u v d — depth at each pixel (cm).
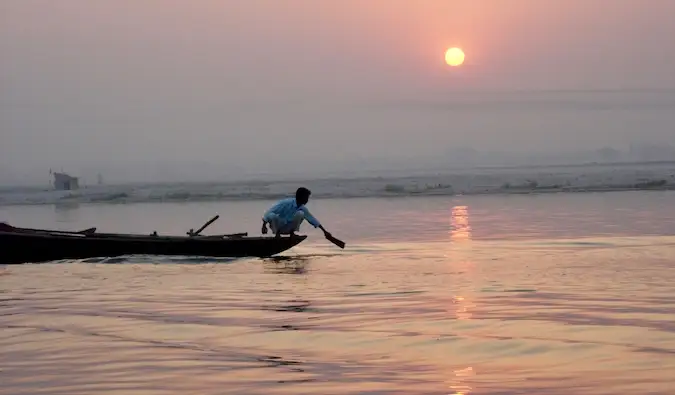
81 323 920
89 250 1582
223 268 1460
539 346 756
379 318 921
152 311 999
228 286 1223
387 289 1155
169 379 661
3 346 796
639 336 791
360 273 1351
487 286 1164
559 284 1172
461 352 741
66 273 1407
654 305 973
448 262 1480
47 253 1563
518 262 1455
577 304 990
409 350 754
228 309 1007
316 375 668
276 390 623
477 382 638
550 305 986
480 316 919
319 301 1059
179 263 1541
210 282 1272
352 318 925
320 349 766
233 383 646
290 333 844
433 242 1841
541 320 886
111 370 693
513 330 834
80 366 709
